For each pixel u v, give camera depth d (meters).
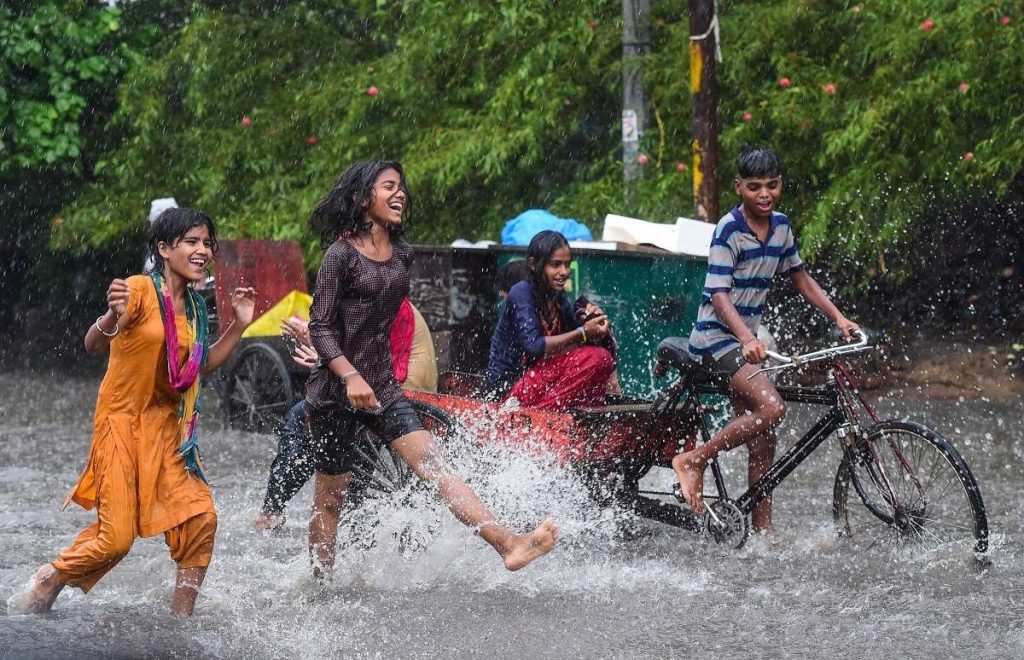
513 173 36.69
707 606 14.71
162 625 13.94
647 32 33.38
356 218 14.92
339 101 37.31
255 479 23.28
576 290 22.33
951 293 34.41
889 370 32.81
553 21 35.38
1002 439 25.78
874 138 30.75
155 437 13.99
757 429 16.81
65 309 47.88
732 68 32.84
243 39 39.53
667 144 34.06
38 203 45.91
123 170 40.53
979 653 13.01
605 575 16.09
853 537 17.42
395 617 14.33
